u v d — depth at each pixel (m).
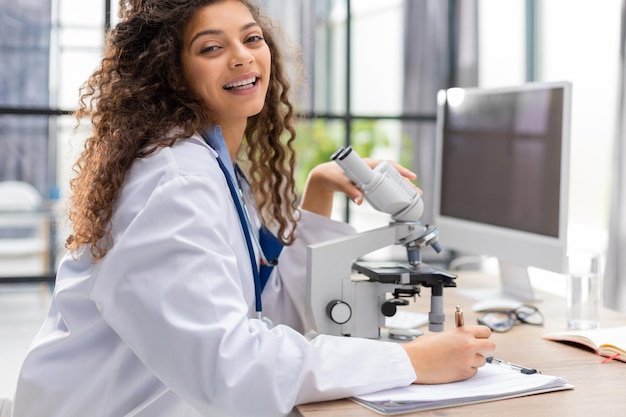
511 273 1.97
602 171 4.33
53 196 3.12
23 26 2.97
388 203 1.45
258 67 1.37
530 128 1.79
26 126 3.07
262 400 1.02
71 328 1.20
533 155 1.78
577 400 1.11
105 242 1.15
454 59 3.48
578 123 4.47
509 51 3.98
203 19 1.31
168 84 1.33
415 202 1.47
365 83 3.34
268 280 1.58
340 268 1.47
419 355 1.15
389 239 1.49
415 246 1.50
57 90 3.02
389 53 3.43
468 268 3.43
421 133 3.42
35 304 3.11
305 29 3.23
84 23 3.02
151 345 1.05
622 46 3.16
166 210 1.09
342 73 3.32
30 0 2.97
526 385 1.15
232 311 1.05
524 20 4.05
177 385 1.04
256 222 1.59
